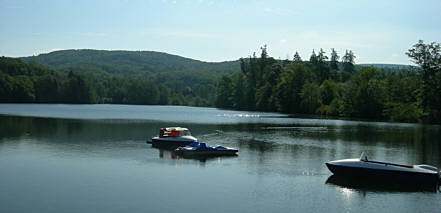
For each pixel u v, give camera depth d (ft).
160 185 87.15
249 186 87.86
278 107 472.44
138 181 90.12
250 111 501.15
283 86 469.57
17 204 72.59
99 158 116.57
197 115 364.79
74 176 93.50
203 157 121.80
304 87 435.12
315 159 120.57
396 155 130.31
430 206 76.95
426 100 302.86
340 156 126.52
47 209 70.18
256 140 165.27
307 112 433.07
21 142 145.18
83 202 74.28
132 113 382.01
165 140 145.07
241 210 72.08
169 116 339.57
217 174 98.73
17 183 86.43
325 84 451.53
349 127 243.19
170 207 72.49
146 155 123.44
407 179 91.20
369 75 395.14
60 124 223.30
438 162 117.91
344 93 393.50
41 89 615.57
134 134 180.04
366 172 93.25
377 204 77.56
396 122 307.78
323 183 91.56
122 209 70.85
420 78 310.24
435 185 90.22
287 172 101.91
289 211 72.38
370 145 154.40
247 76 586.45
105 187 84.58
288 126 241.96
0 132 175.22
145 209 71.10
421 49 304.30
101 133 181.37
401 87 358.02
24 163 106.93
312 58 611.88
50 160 111.65
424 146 153.38
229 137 175.73
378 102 359.05
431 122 297.33
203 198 78.38
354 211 73.31
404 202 79.00
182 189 84.38
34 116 288.51
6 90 558.15
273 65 546.26
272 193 82.94
